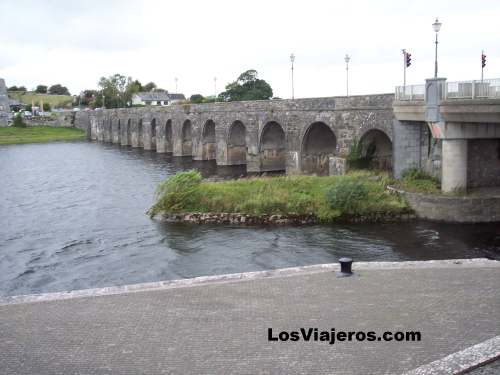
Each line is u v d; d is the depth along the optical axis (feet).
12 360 45.32
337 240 118.21
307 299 57.52
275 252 111.04
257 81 451.94
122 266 107.34
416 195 134.92
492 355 40.40
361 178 149.07
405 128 150.71
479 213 129.59
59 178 243.40
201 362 42.96
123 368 42.57
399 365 40.70
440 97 130.31
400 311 52.26
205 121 296.51
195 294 61.62
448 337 45.32
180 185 147.84
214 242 120.37
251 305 56.39
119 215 155.43
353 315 51.70
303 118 194.59
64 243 127.03
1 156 358.43
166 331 50.01
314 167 200.75
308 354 43.50
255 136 237.45
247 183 154.71
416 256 105.50
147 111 389.60
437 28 131.64
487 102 119.24
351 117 168.55
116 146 436.76
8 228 144.66
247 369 41.32
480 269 67.46
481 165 146.20
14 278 102.94
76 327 52.34
